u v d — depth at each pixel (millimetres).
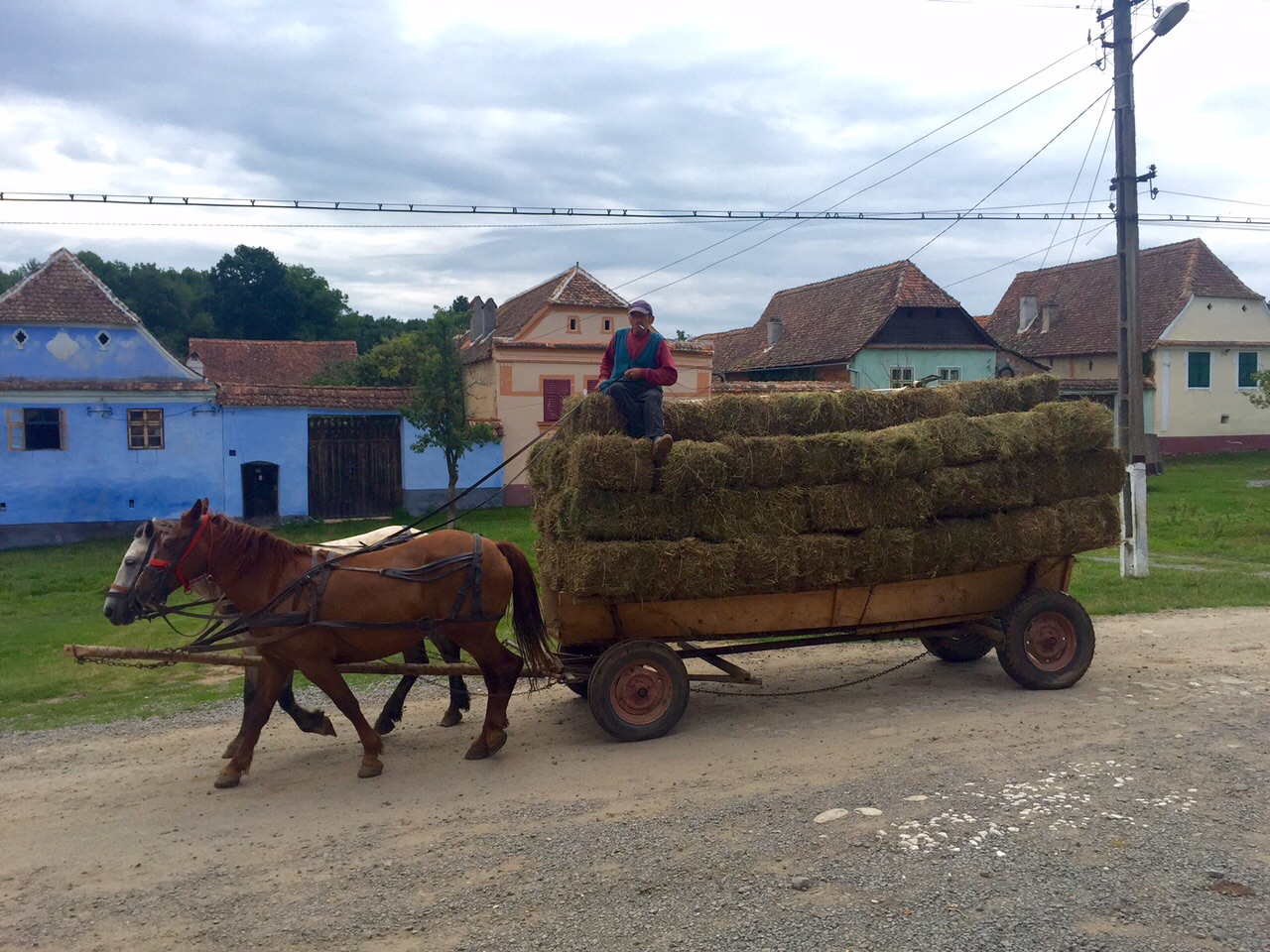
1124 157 14625
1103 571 15164
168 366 23391
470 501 27016
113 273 60688
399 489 25766
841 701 8141
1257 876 4648
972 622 8391
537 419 28500
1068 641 8234
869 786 5934
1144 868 4750
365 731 6789
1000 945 4094
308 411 24281
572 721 7922
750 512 7324
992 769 6191
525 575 7270
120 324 22750
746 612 7609
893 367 34719
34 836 5801
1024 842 5066
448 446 24641
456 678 7938
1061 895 4496
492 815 5816
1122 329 14789
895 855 4949
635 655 7145
